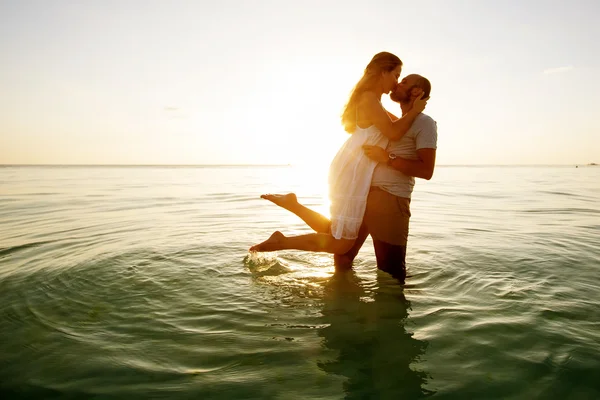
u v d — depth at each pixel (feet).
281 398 5.99
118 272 12.19
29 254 14.66
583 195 45.14
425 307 9.64
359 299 10.19
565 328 8.33
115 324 8.63
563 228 21.01
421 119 10.62
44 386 6.30
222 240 17.12
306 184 71.46
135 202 35.65
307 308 9.58
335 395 6.08
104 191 50.39
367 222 11.32
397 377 6.57
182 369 6.81
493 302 9.91
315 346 7.66
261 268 12.84
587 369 6.72
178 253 14.62
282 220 23.80
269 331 8.31
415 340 7.90
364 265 13.39
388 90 10.77
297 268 12.97
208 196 42.83
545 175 130.52
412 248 15.88
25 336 8.04
